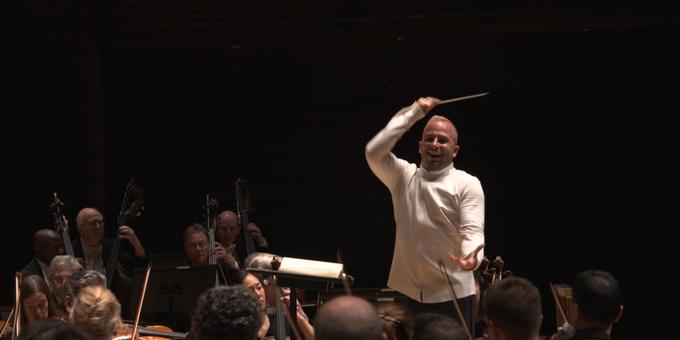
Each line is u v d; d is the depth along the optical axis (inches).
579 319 444.8
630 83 1095.6
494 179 1112.2
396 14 1053.2
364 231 1117.7
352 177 1112.8
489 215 1115.9
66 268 716.0
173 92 1095.0
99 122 1068.5
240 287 376.2
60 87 1065.5
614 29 1080.8
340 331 308.8
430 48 1093.1
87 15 1050.1
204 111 1100.5
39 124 1064.8
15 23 1053.8
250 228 966.4
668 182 1103.6
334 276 498.6
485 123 1106.7
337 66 1100.5
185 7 1055.6
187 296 742.5
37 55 1059.9
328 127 1108.5
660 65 1083.9
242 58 1093.8
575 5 1042.7
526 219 1112.8
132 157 1091.3
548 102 1103.6
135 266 899.4
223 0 1054.4
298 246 1116.5
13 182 1060.5
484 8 1048.2
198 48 1084.5
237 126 1104.8
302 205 1114.1
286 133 1109.1
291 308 540.4
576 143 1107.9
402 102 1103.6
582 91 1099.9
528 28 1049.5
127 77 1087.6
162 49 1083.3
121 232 874.1
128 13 1055.0
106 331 450.6
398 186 547.2
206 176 1103.0
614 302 435.2
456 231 529.3
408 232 538.3
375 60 1098.1
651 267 1111.6
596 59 1090.7
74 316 448.8
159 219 1095.6
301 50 1092.5
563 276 1118.4
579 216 1114.1
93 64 1059.9
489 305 386.0
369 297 619.8
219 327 360.8
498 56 1095.0
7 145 1060.5
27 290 652.7
